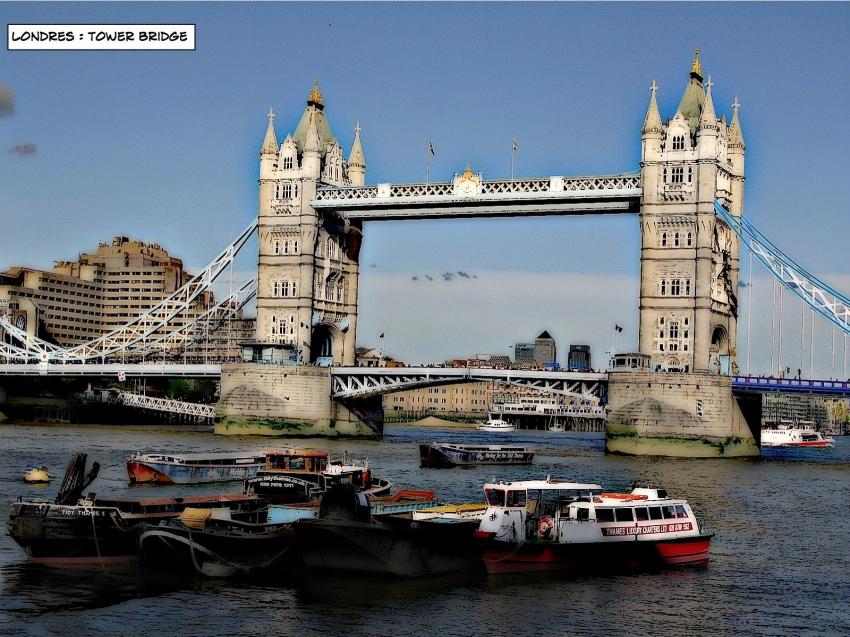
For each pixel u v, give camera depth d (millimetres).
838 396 167000
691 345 159250
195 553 60031
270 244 187375
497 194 171375
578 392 167000
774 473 127062
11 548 64875
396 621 52594
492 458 135000
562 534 62562
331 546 60062
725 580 61625
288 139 186625
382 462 134125
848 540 75312
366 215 186375
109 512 61406
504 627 52031
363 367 181375
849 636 51656
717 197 162875
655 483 109562
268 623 51938
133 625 51188
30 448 134875
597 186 166250
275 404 179000
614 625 52688
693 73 166250
